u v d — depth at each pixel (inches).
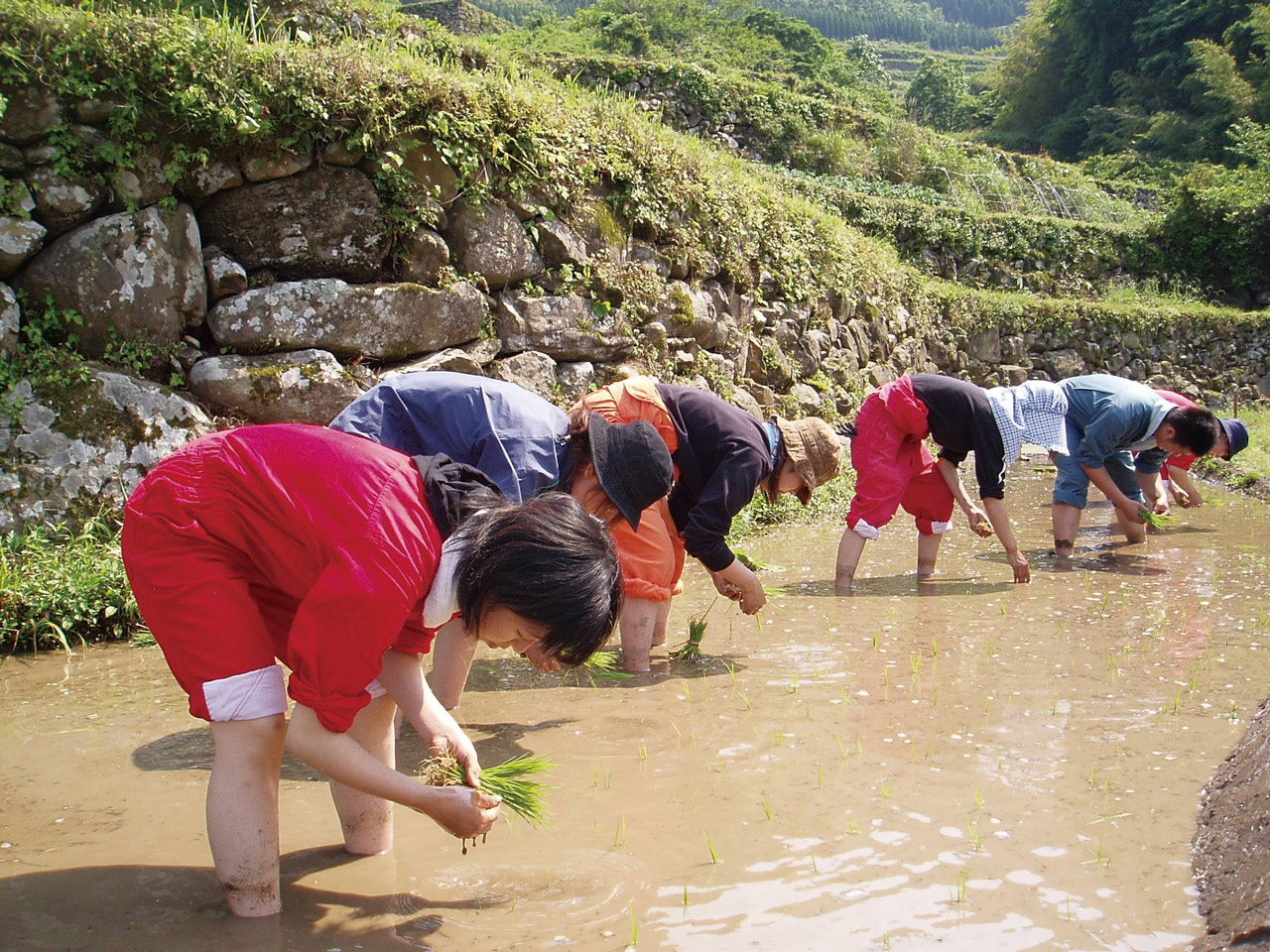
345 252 238.2
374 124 238.1
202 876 94.9
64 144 207.5
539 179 277.3
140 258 212.8
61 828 105.6
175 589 80.6
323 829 105.7
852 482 357.1
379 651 77.8
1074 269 836.0
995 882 90.5
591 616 77.2
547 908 87.6
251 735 82.7
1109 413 250.8
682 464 158.9
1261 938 74.1
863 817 104.4
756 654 169.0
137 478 206.2
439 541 82.6
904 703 140.8
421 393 130.9
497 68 303.1
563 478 127.9
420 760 124.4
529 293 273.9
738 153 868.0
